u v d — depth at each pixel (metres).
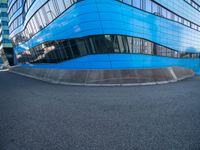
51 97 8.27
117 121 4.65
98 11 15.95
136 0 18.28
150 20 20.44
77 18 16.89
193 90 9.82
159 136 3.63
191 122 4.48
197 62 35.75
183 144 3.25
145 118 4.87
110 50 16.44
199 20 35.50
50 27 22.08
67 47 19.38
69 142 3.42
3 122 4.69
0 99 7.97
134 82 13.48
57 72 18.14
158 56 22.34
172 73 16.97
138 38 18.64
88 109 5.95
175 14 26.31
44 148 3.18
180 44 28.14
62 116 5.18
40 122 4.66
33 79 19.81
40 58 28.08
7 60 55.19
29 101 7.43
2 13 51.66
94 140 3.49
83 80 14.36
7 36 52.69
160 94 8.60
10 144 3.36
